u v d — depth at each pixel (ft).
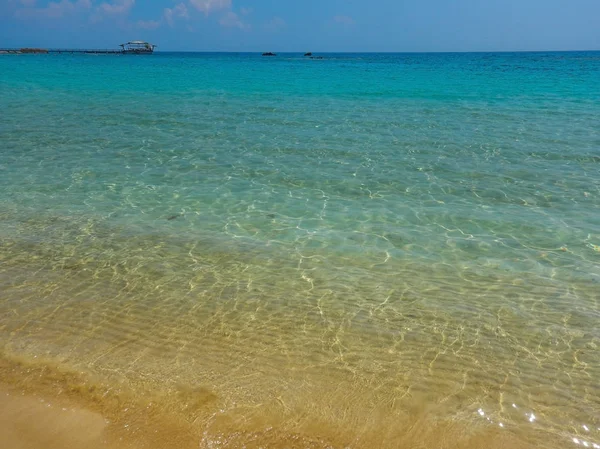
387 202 29.22
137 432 12.29
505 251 22.62
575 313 17.58
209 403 13.24
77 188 31.60
